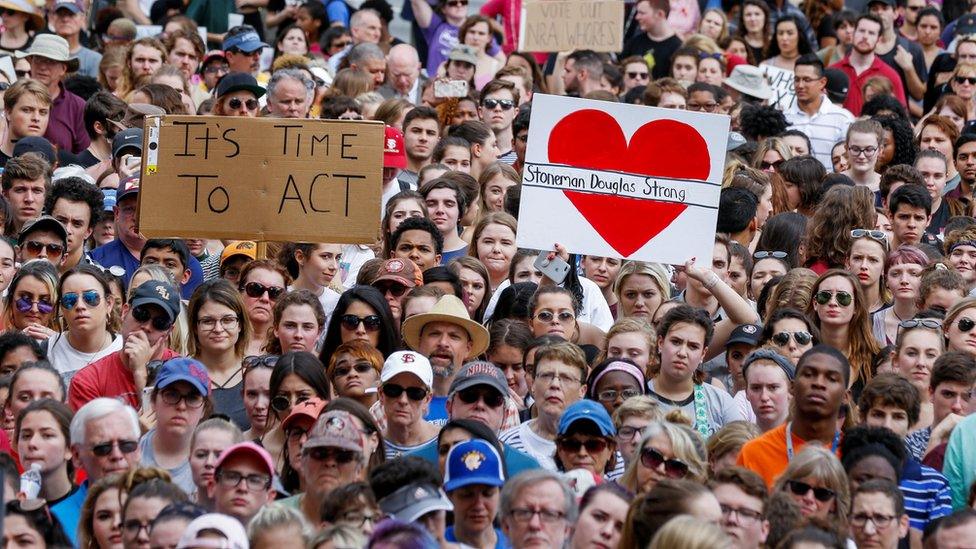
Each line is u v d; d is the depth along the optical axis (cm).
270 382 2634
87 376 2805
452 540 2286
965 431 2642
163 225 3039
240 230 3031
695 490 2128
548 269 3064
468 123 4006
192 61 4531
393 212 3391
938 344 2912
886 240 3306
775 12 5503
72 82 4241
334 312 2903
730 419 2845
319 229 3023
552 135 3067
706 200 3059
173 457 2569
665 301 3086
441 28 5338
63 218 3288
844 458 2477
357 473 2338
